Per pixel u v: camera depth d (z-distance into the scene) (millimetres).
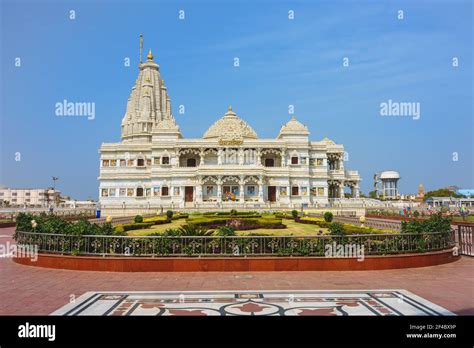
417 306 14156
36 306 14375
